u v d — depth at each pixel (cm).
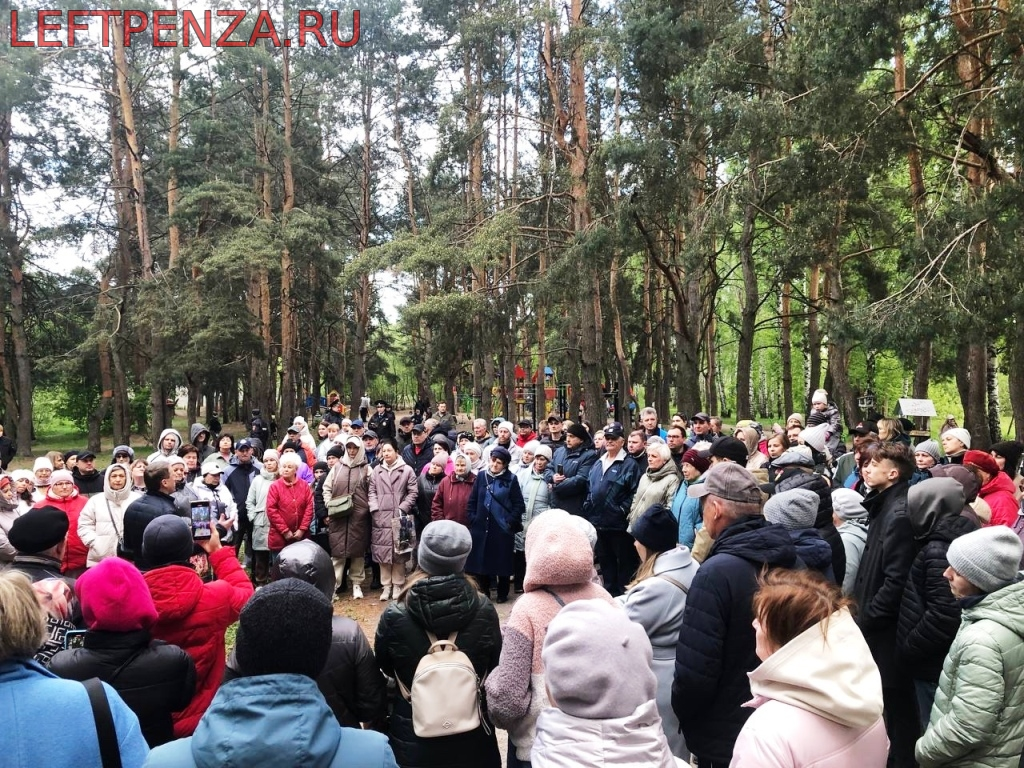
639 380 3753
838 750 186
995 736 281
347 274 1944
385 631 313
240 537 932
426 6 2836
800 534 379
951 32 1329
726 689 289
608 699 206
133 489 820
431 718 290
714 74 1547
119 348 2734
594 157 1717
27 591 197
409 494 877
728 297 4619
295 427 1148
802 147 1421
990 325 1064
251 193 2678
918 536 374
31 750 181
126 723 200
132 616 275
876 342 1101
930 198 1872
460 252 1873
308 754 170
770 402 5694
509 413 3528
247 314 2578
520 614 291
